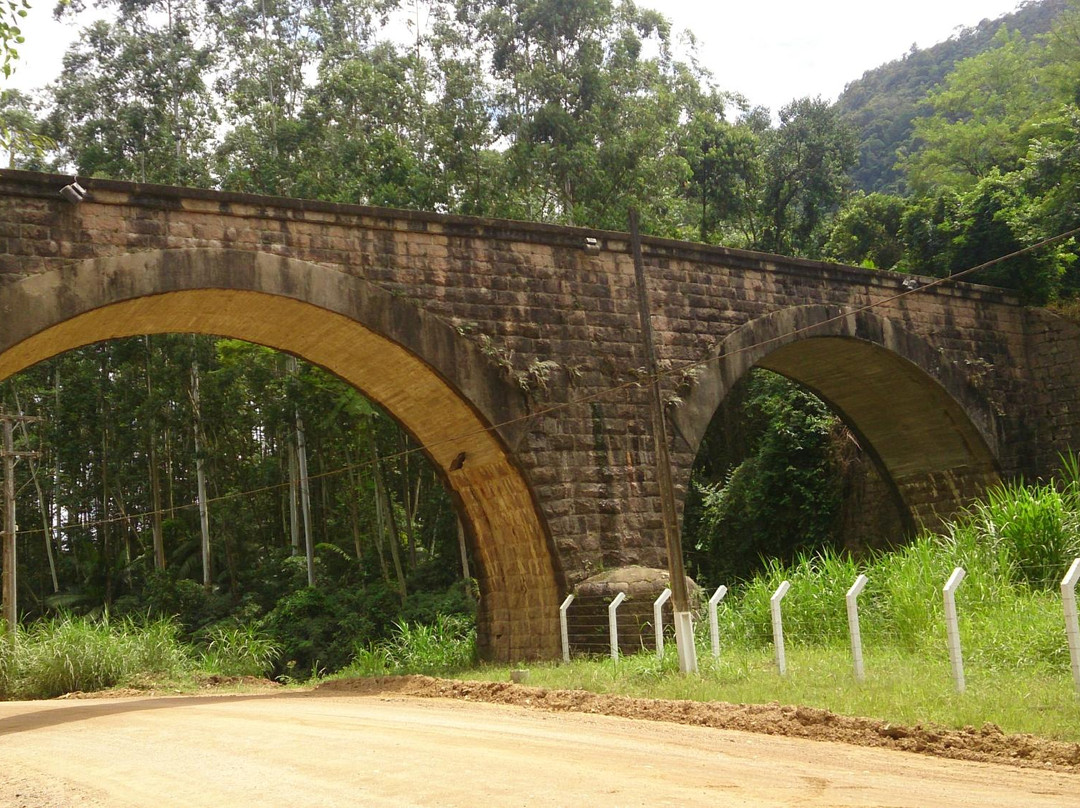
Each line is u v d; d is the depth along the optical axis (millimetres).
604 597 19250
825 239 46219
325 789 6969
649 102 36562
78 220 16688
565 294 20719
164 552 45625
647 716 11312
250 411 42594
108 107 38375
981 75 48812
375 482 37594
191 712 13539
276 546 46719
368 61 37594
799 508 31484
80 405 40688
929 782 7258
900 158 50250
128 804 6867
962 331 26797
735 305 22703
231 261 17516
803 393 31625
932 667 12852
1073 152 28516
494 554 21875
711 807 6090
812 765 7965
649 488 20875
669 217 36750
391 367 19969
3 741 11242
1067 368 27375
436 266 19469
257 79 38938
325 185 34344
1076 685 10453
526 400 19969
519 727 10445
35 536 50062
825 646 16062
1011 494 18609
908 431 27719
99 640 21688
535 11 36031
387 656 23547
